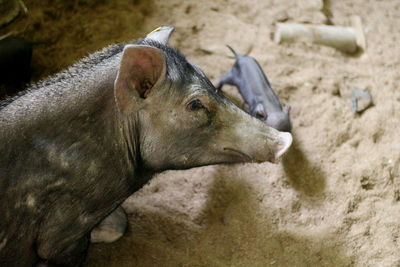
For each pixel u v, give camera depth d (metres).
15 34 5.73
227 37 6.02
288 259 4.18
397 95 5.54
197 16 6.21
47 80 3.18
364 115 5.29
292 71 5.71
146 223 4.27
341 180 4.71
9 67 5.09
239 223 4.35
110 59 3.07
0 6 5.81
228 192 4.54
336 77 5.68
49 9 6.00
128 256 4.07
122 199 3.47
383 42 6.19
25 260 3.31
